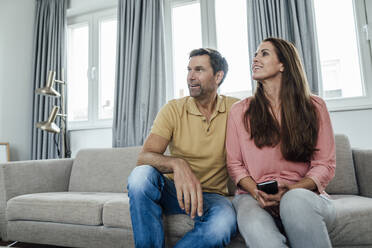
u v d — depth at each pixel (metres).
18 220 1.49
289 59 1.08
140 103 2.31
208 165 1.16
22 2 2.86
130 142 2.28
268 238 0.73
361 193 1.38
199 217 0.98
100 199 1.36
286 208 0.75
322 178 0.93
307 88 1.08
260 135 1.03
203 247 0.85
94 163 1.91
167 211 1.10
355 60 2.07
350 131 1.92
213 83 1.23
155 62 2.32
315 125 1.01
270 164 1.03
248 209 0.87
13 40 2.76
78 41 2.95
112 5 2.74
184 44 2.52
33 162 1.73
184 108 1.22
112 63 2.74
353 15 2.09
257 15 2.06
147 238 0.85
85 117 2.82
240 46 2.35
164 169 0.98
